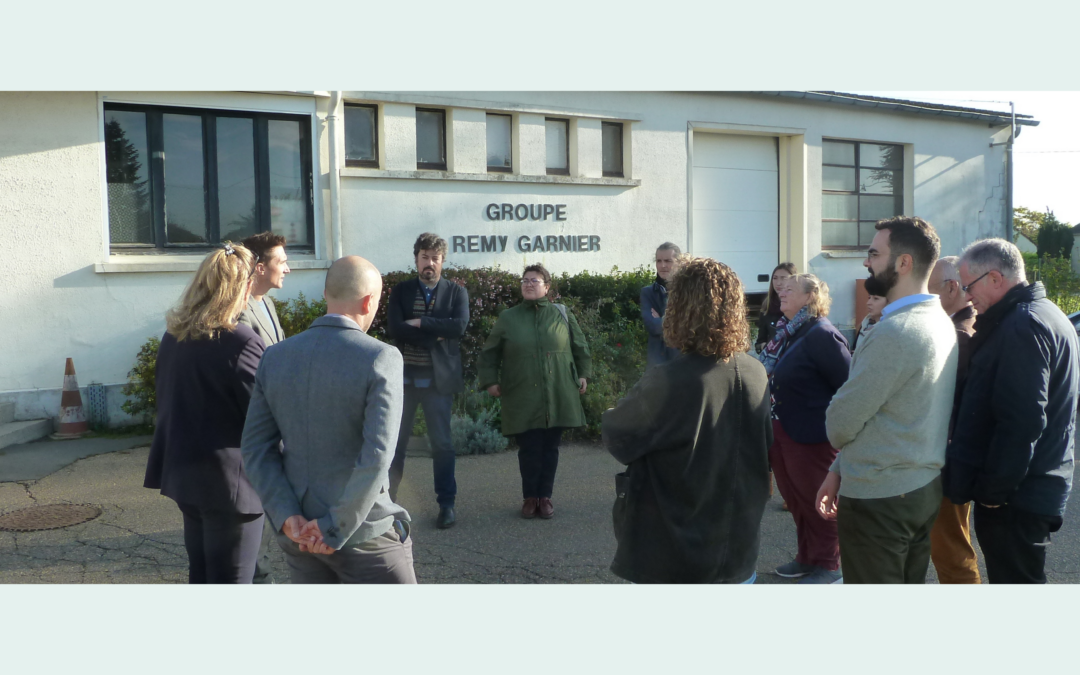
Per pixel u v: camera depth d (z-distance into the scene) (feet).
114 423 23.00
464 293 15.81
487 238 28.50
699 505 7.79
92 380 22.85
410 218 27.20
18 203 21.79
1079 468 19.57
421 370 15.43
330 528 7.41
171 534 14.57
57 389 22.41
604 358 24.54
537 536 14.75
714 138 35.55
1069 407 9.00
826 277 38.29
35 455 19.97
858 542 8.46
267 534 14.74
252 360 9.07
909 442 8.22
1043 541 9.17
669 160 32.99
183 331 9.06
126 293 23.17
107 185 23.32
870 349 8.21
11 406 21.81
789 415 12.53
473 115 28.19
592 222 30.89
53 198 22.20
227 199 24.98
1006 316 8.92
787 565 12.89
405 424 15.47
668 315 7.97
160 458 9.41
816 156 37.45
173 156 24.14
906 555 8.52
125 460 19.56
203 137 24.49
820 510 9.46
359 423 7.63
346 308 7.98
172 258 23.90
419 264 15.74
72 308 22.56
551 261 29.94
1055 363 8.81
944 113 40.29
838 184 38.86
